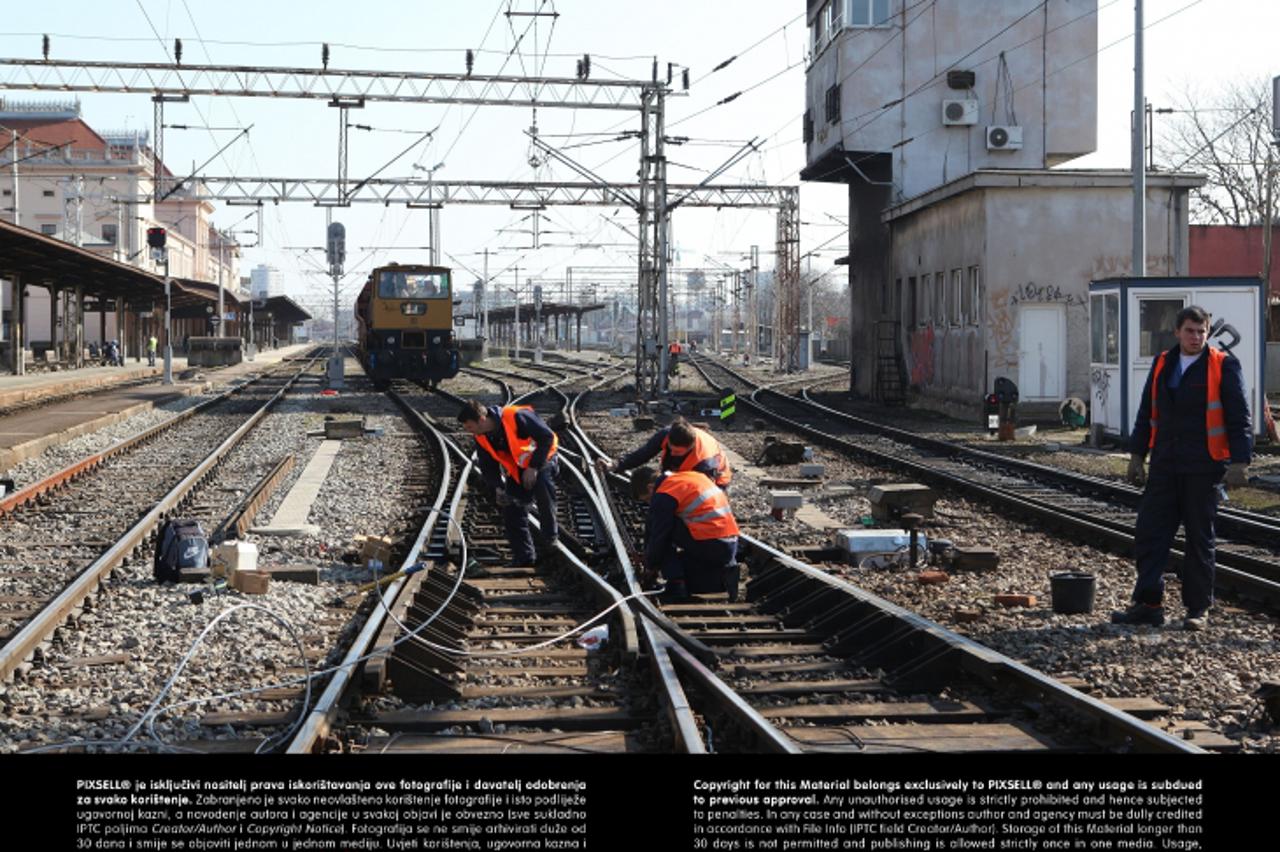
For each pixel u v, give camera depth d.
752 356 79.75
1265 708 6.66
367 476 19.05
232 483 18.08
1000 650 8.30
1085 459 21.19
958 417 31.67
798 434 26.59
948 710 6.94
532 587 10.73
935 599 10.03
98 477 18.70
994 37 38.41
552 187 45.66
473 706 7.14
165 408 34.66
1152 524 9.09
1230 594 10.06
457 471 19.16
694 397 40.41
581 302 116.44
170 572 10.73
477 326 106.62
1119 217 29.45
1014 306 29.33
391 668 7.34
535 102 35.38
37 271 49.78
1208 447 8.83
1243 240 48.88
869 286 40.88
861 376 41.75
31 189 93.44
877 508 13.98
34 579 10.95
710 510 10.16
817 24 41.81
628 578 10.18
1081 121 38.69
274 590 10.51
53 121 97.38
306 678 7.26
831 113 39.22
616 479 17.06
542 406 36.28
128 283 58.84
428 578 10.46
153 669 7.93
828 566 11.57
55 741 6.49
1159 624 9.02
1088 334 29.41
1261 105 59.69
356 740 6.46
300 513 14.96
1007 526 13.95
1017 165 38.62
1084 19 38.62
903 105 38.25
